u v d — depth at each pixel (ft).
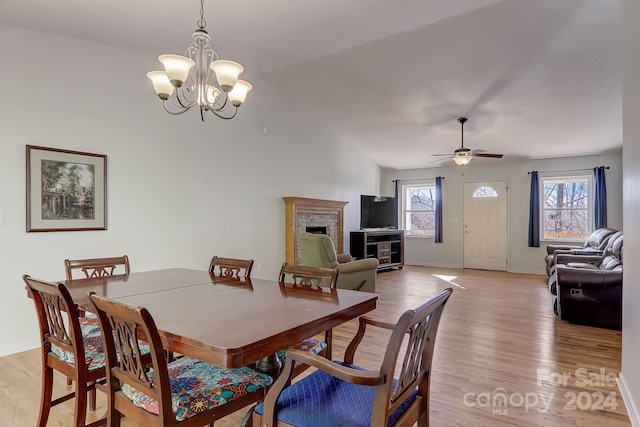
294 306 5.83
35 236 10.64
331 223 22.33
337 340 11.29
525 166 25.04
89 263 8.90
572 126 18.54
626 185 7.91
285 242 19.25
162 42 11.75
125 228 12.64
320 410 4.31
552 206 24.48
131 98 12.76
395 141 23.56
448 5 9.45
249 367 5.68
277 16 9.83
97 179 11.90
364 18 10.07
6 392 7.97
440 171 28.30
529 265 24.81
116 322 4.66
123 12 9.43
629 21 7.48
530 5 10.25
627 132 7.81
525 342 11.07
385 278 22.53
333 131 23.07
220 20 10.03
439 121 19.30
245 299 6.34
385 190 30.19
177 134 14.28
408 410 4.70
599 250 18.35
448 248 27.86
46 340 6.23
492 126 19.21
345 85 16.99
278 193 19.02
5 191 10.10
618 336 11.60
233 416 7.18
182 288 7.31
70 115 11.28
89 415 6.99
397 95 17.06
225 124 16.21
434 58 13.61
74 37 11.25
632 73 7.27
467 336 11.60
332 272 7.47
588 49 12.25
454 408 7.35
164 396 4.27
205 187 15.35
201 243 15.17
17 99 10.26
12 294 10.27
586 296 12.59
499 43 12.27
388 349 3.87
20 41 10.31
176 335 4.42
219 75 7.45
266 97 18.21
